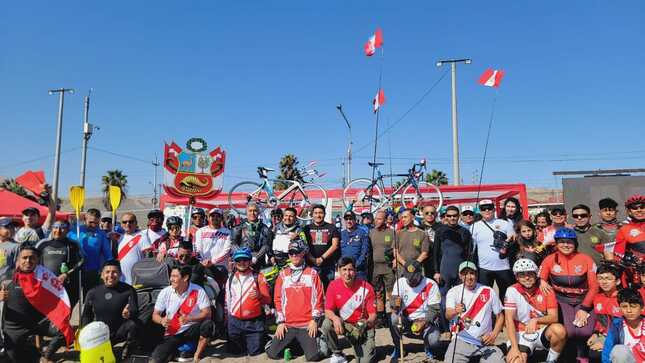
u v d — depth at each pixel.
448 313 5.34
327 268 7.08
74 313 8.70
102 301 5.60
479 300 5.21
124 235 7.25
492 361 4.95
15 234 7.45
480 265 6.70
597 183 18.73
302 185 13.12
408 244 7.10
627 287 4.79
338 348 5.57
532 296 5.24
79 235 6.76
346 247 7.45
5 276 5.84
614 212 6.03
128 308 5.61
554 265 5.31
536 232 6.82
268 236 7.26
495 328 5.19
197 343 5.88
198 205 16.95
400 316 5.46
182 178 10.12
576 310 5.14
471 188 17.02
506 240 6.50
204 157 10.39
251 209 7.27
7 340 5.36
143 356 5.79
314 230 7.17
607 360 4.55
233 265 6.33
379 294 7.50
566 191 19.22
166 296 5.77
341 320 5.53
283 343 5.91
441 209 12.81
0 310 5.39
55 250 6.22
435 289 5.63
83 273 6.76
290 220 7.28
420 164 12.69
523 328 5.31
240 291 6.11
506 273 6.52
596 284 5.05
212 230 7.10
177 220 6.93
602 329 5.32
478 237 6.75
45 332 5.73
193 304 5.73
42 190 7.04
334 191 17.77
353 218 7.48
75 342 5.81
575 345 5.20
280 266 7.08
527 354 5.15
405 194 13.08
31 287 5.39
